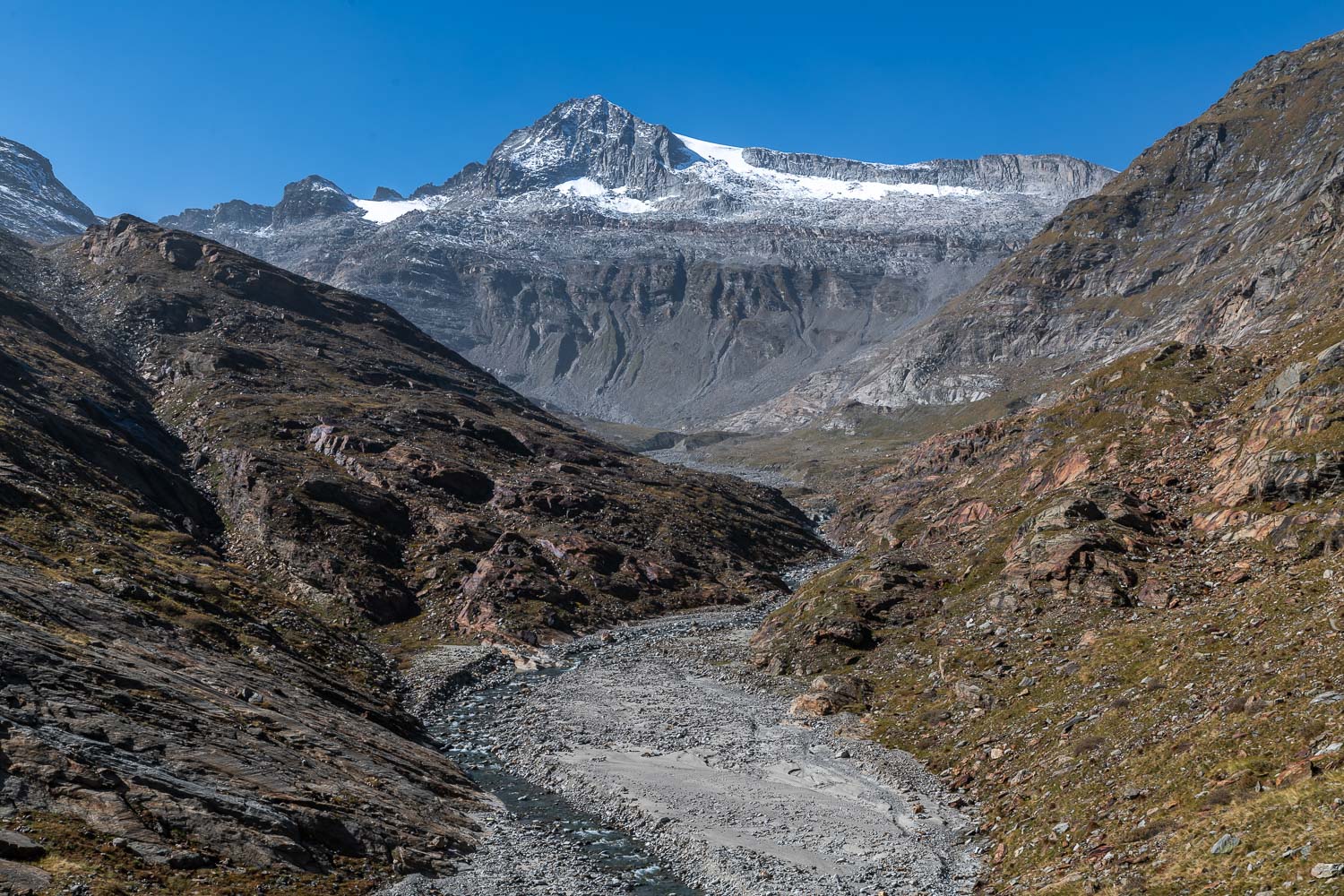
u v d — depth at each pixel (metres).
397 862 47.06
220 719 54.62
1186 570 74.44
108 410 147.25
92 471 117.25
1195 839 35.47
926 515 142.50
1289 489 73.25
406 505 146.88
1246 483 78.94
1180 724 47.25
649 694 90.12
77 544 86.44
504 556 134.62
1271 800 34.72
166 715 51.28
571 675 99.69
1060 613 75.62
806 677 89.38
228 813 43.81
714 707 84.06
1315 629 47.62
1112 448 106.19
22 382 137.75
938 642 82.81
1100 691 58.09
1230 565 71.12
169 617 75.50
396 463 160.12
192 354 197.38
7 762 39.97
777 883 47.38
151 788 42.66
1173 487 91.19
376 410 190.50
